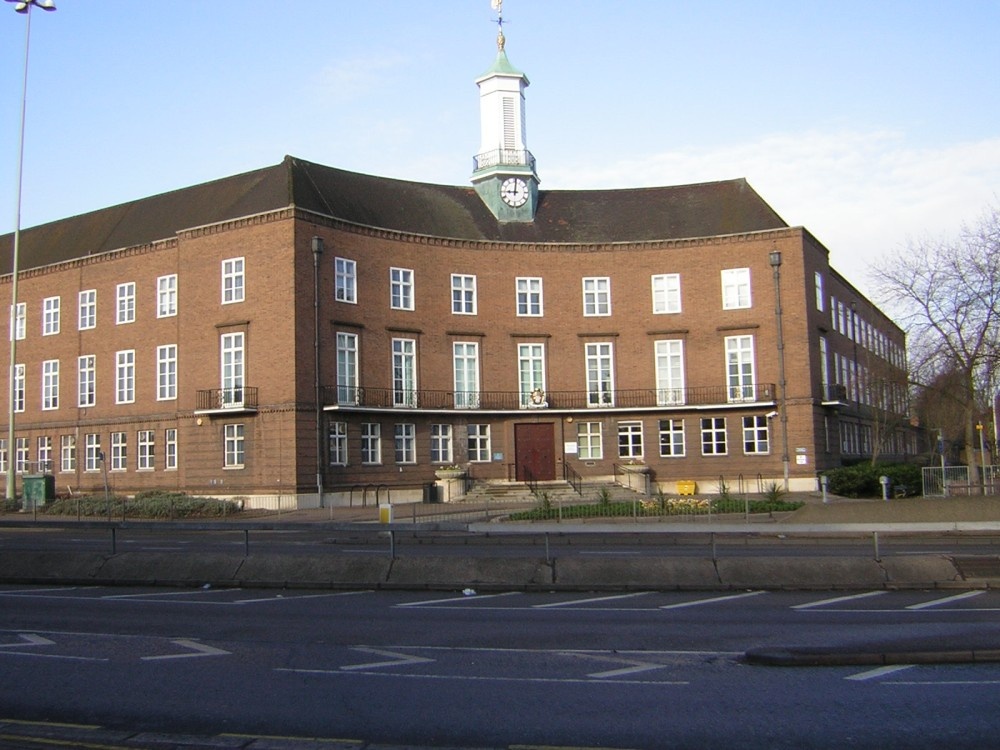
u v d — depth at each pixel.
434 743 7.63
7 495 43.84
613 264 47.53
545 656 10.90
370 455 42.53
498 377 46.19
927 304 39.19
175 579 17.42
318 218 41.53
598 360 47.03
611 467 46.19
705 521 28.28
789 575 16.27
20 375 52.16
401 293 44.47
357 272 42.91
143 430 46.00
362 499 41.41
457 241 46.09
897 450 71.81
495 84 49.69
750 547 22.97
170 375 45.28
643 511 30.73
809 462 44.69
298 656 11.00
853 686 9.37
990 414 46.00
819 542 24.23
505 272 46.81
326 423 40.62
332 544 25.00
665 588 16.16
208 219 45.22
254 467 40.38
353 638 12.10
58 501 40.44
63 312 50.41
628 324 47.16
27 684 9.73
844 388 48.47
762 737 7.69
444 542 25.14
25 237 56.25
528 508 36.53
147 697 9.16
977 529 20.91
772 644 11.45
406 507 37.97
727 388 46.00
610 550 22.33
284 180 42.75
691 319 46.84
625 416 46.47
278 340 40.31
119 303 47.94
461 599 15.45
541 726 8.06
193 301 43.03
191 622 13.40
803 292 45.81
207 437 41.81
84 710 8.73
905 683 9.48
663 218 49.00
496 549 22.75
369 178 46.94
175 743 7.64
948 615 13.38
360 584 16.72
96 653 11.25
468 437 45.59
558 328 46.97
